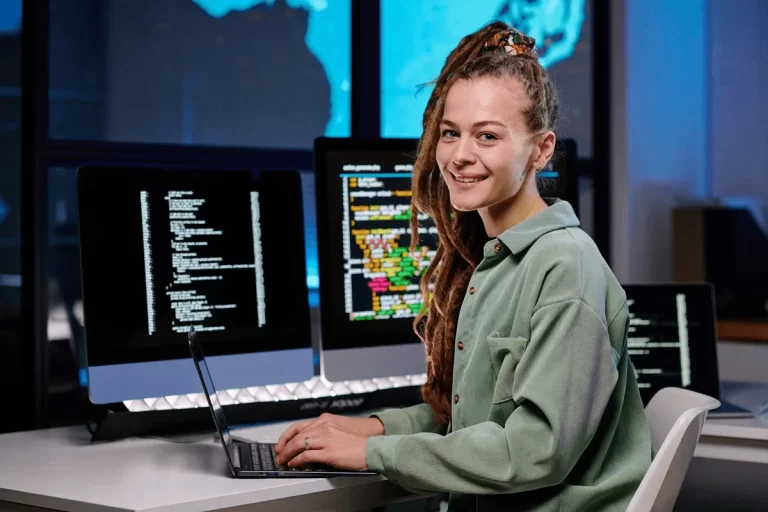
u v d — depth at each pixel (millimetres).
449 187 1516
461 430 1424
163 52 2793
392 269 2094
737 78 3658
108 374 1799
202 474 1533
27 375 2520
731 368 3227
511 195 1500
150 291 1847
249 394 1973
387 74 3047
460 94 1485
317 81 2982
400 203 2107
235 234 1938
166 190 1873
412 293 2111
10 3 2516
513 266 1516
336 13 2984
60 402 2615
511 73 1476
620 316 1452
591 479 1448
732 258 3398
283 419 1975
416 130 3109
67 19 2660
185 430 1869
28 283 2510
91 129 2711
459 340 1575
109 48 2723
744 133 3666
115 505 1349
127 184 1840
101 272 1806
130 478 1505
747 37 3654
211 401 1566
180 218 1883
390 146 2102
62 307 2633
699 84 3629
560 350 1366
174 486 1453
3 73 2545
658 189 3475
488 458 1376
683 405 1561
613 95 3369
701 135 3646
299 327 1997
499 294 1515
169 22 2797
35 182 2488
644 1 3408
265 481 1479
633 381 1526
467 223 1668
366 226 2074
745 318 3332
